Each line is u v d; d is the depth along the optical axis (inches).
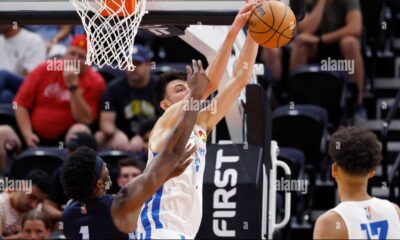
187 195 275.3
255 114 343.3
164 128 275.9
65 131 522.3
